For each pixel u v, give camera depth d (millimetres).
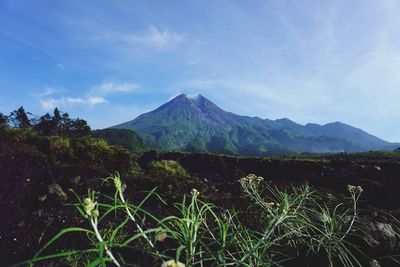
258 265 2330
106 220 6281
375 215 5496
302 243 3586
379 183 12859
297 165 18875
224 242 2215
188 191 8945
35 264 5305
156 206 7922
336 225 3078
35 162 8875
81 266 3186
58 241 5938
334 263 3627
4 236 6078
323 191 9375
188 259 2074
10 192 7719
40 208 7320
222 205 7855
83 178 8828
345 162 18703
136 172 11195
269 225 2520
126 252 3930
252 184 3773
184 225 2150
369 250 4172
